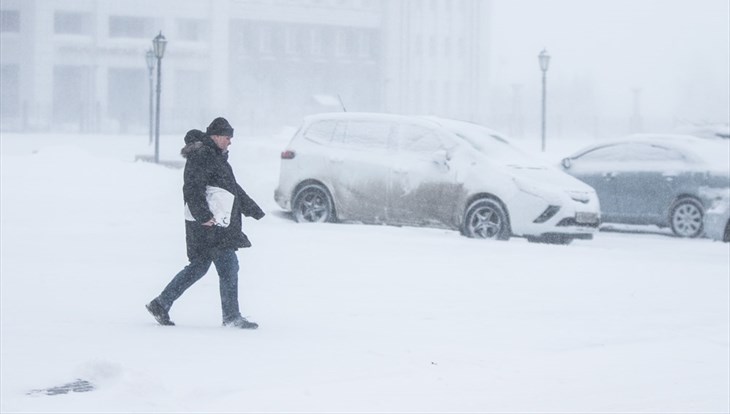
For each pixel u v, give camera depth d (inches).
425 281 1159.0
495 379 707.4
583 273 1250.0
